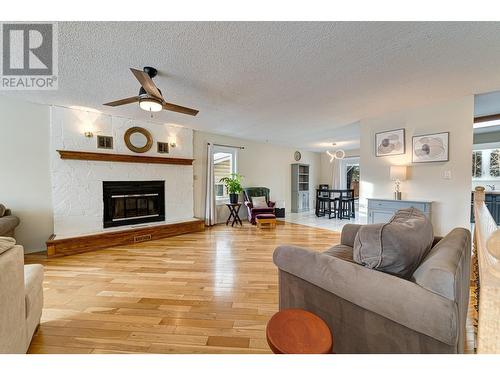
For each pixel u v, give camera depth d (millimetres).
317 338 937
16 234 3275
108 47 1928
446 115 3252
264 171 7039
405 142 3652
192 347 1494
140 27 1672
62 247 3230
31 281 1509
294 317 1067
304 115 3965
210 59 2121
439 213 3352
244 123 4566
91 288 2289
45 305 1971
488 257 559
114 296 2133
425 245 1320
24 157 3305
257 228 5281
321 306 1279
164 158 4574
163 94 2984
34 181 3377
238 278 2539
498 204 4852
